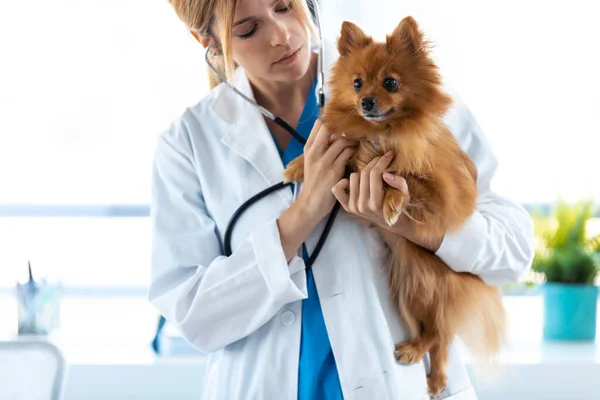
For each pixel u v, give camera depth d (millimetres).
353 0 2797
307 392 1465
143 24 3021
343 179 1475
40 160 3072
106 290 3072
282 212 1583
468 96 2914
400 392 1470
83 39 3037
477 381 2387
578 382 2391
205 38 1704
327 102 1631
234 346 1581
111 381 2471
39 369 1540
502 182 2961
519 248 1601
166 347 2650
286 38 1552
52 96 3057
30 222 3086
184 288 1565
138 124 3074
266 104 1739
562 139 2938
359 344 1457
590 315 2680
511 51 2893
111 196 3086
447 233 1512
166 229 1662
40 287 2566
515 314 2992
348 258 1531
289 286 1447
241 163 1650
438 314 1606
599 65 2887
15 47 3037
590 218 2781
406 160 1514
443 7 2848
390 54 1511
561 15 2871
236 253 1527
